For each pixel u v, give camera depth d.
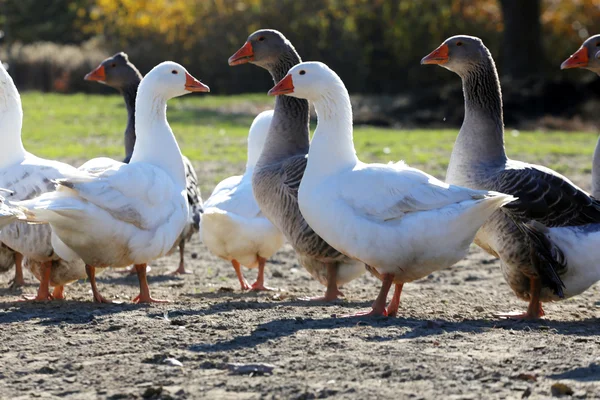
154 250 8.97
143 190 8.79
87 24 60.09
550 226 8.66
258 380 6.00
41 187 9.39
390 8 48.72
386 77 49.03
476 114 9.81
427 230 7.90
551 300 9.26
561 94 37.28
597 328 8.11
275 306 8.97
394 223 8.02
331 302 9.67
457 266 13.20
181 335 7.27
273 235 10.88
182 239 12.62
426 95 38.38
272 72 11.67
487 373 6.13
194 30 47.94
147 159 9.72
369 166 8.38
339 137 8.61
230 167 22.05
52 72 46.75
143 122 9.77
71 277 9.99
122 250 8.78
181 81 9.76
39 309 8.59
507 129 34.22
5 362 6.51
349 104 8.70
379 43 49.12
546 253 8.60
